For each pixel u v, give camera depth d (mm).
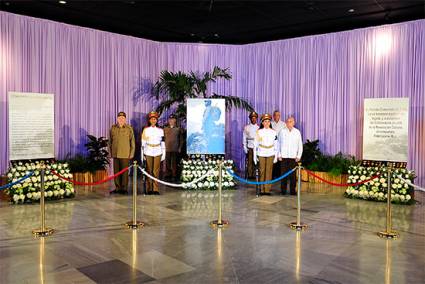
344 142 9859
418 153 8797
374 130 8102
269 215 6336
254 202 7332
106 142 9641
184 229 5496
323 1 8180
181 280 3787
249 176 10148
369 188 7504
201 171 8609
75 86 9703
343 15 9203
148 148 7957
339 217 6219
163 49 11320
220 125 8789
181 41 11734
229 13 9125
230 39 11742
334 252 4590
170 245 4805
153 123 8055
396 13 8992
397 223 5871
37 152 8258
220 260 4316
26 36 8820
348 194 7746
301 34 10906
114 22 9992
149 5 8555
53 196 7336
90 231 5355
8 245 4750
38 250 4590
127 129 8125
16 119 7945
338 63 9922
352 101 9719
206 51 11461
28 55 8867
